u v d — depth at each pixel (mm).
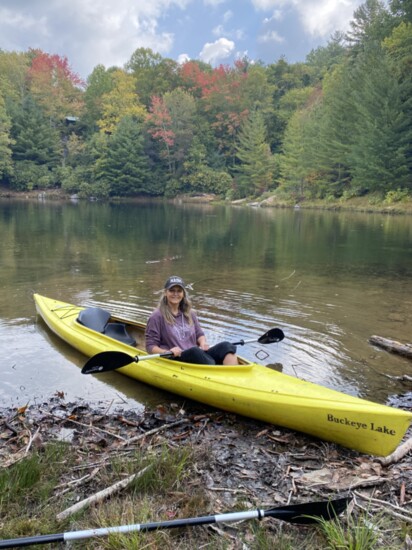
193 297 7965
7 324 6344
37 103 53125
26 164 48312
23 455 3168
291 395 3717
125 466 3010
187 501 2676
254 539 2396
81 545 2307
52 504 2637
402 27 35688
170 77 62906
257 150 46000
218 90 54781
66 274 9797
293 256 12711
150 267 10789
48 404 4160
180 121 51094
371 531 2346
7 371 4848
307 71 73250
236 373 4188
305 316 6891
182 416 4020
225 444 3520
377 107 31625
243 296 8078
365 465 3191
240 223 22984
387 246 14750
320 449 3467
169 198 50438
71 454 3217
